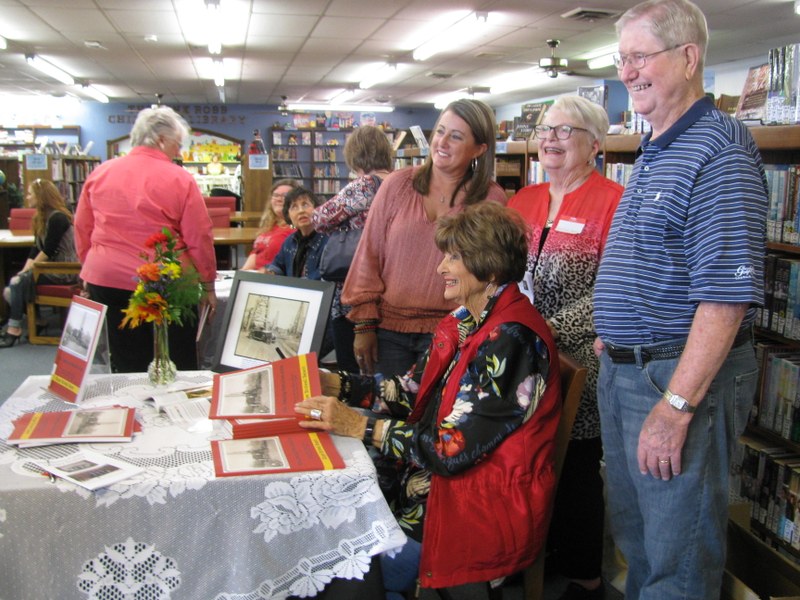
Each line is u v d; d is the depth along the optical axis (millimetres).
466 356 1632
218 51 9617
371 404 1922
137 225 2795
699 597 1479
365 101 16391
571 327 1992
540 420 1607
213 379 1859
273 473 1366
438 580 1565
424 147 8320
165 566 1339
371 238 2281
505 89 13992
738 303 1293
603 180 2154
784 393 2162
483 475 1578
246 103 16812
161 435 1565
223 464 1396
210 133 16938
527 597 1772
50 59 10516
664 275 1427
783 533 2160
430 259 2186
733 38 8570
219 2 6941
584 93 4504
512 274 1658
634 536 1685
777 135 1888
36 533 1293
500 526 1562
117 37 8812
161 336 1919
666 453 1394
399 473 1942
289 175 16953
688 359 1342
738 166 1324
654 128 1506
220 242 5594
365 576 1419
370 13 7395
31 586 1306
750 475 2320
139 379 1987
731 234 1304
